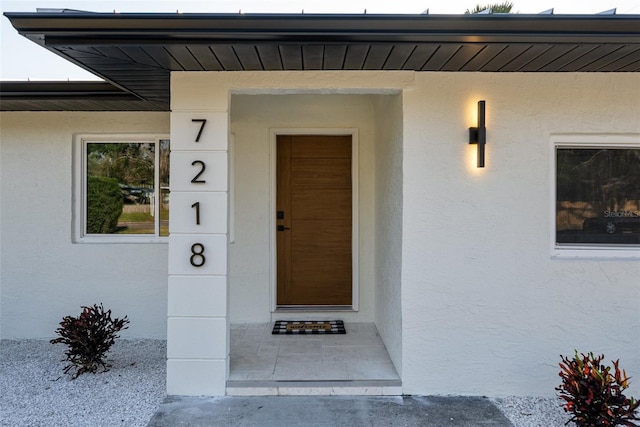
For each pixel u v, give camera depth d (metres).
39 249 4.86
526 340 3.44
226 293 3.44
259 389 3.44
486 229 3.43
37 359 4.29
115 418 3.10
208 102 3.38
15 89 4.03
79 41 2.68
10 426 2.99
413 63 3.20
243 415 3.12
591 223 3.56
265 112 5.07
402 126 3.44
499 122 3.43
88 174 5.02
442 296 3.44
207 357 3.43
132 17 2.56
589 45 2.80
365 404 3.30
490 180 3.44
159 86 3.76
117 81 3.61
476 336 3.44
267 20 2.58
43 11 2.57
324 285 5.29
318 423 3.02
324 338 4.54
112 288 4.90
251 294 5.10
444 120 3.42
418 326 3.44
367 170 5.06
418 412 3.18
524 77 3.42
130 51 2.87
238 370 3.69
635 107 3.45
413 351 3.45
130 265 4.89
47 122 4.84
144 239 4.99
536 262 3.44
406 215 3.43
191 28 2.59
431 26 2.61
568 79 3.43
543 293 3.44
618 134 3.47
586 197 3.56
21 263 4.85
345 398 3.40
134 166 5.02
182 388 3.43
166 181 4.99
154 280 4.91
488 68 3.32
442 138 3.42
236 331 4.78
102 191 5.03
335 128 5.07
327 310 5.13
